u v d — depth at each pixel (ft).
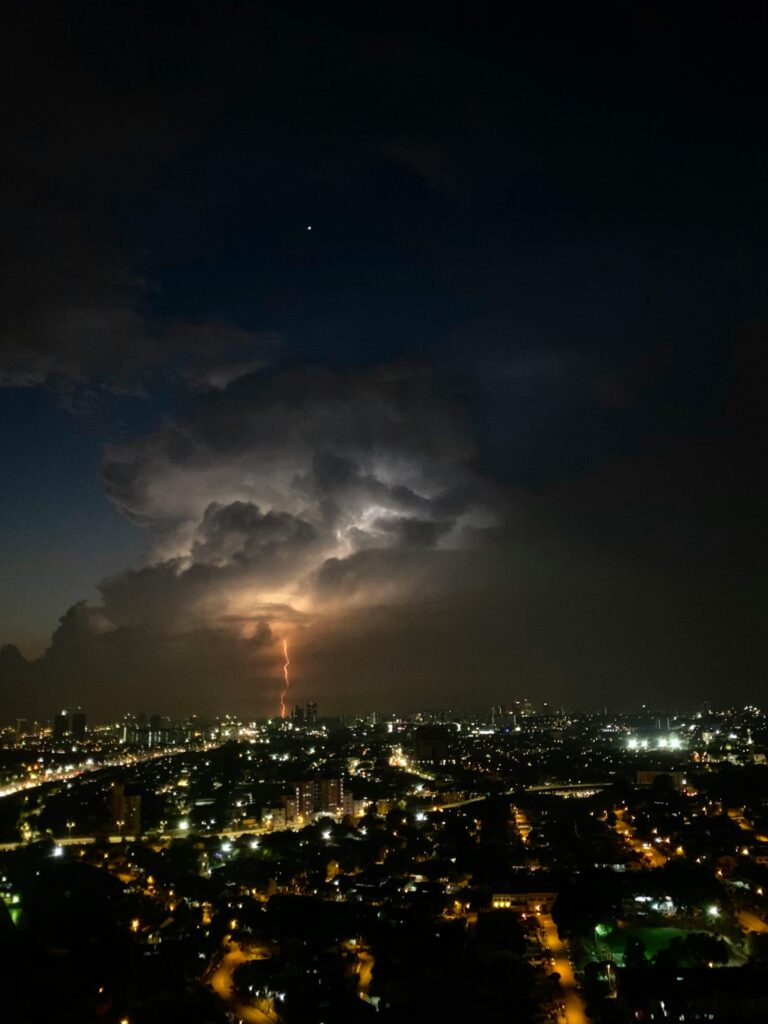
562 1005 650.02
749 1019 598.75
